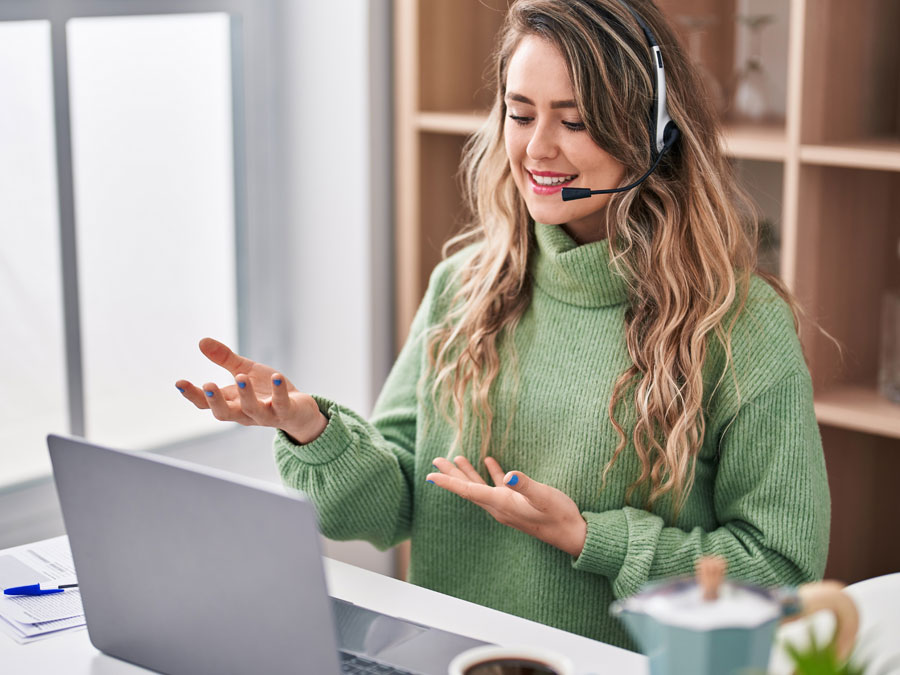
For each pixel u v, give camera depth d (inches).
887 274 86.6
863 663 33.3
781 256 81.0
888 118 83.4
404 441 62.9
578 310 58.0
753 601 33.3
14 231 80.6
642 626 34.0
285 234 99.2
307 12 93.7
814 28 75.6
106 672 44.5
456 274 63.5
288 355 101.3
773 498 53.1
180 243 92.5
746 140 79.3
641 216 56.2
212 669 42.3
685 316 55.5
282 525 37.7
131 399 90.9
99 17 81.9
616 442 55.4
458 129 90.1
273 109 96.7
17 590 51.1
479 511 58.7
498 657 38.5
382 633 45.1
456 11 94.3
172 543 41.2
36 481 83.3
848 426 79.0
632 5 54.7
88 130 85.0
